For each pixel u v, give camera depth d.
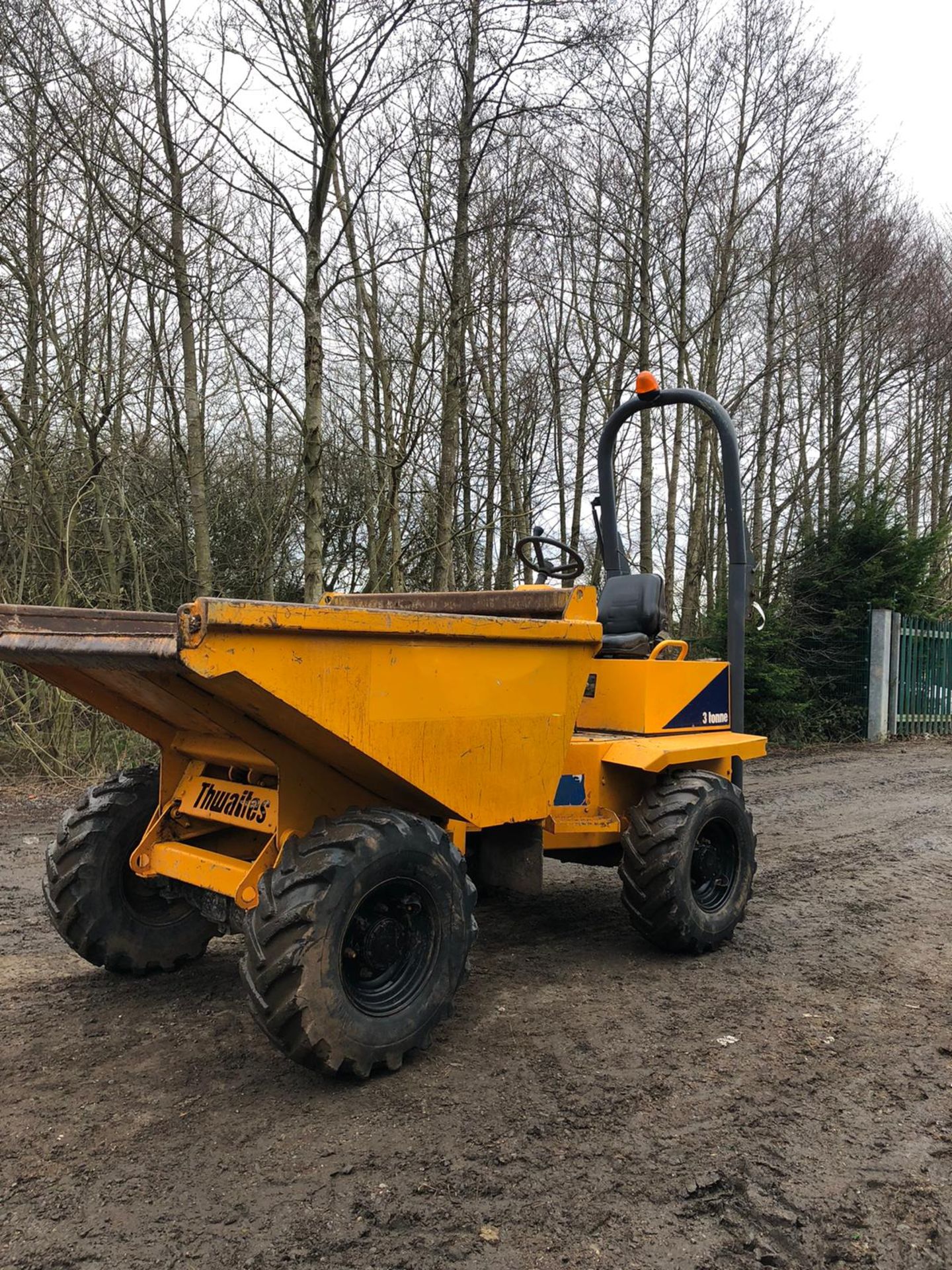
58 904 3.88
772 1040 3.55
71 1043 3.42
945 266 17.64
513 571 16.25
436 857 3.24
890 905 5.54
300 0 7.64
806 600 14.79
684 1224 2.41
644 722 4.63
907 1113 3.01
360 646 2.94
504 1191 2.53
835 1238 2.37
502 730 3.49
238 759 3.48
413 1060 3.32
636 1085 3.16
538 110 9.64
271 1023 2.91
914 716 15.25
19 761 9.08
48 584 10.48
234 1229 2.35
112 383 11.34
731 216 13.58
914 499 21.14
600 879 6.00
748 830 4.76
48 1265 2.21
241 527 14.05
